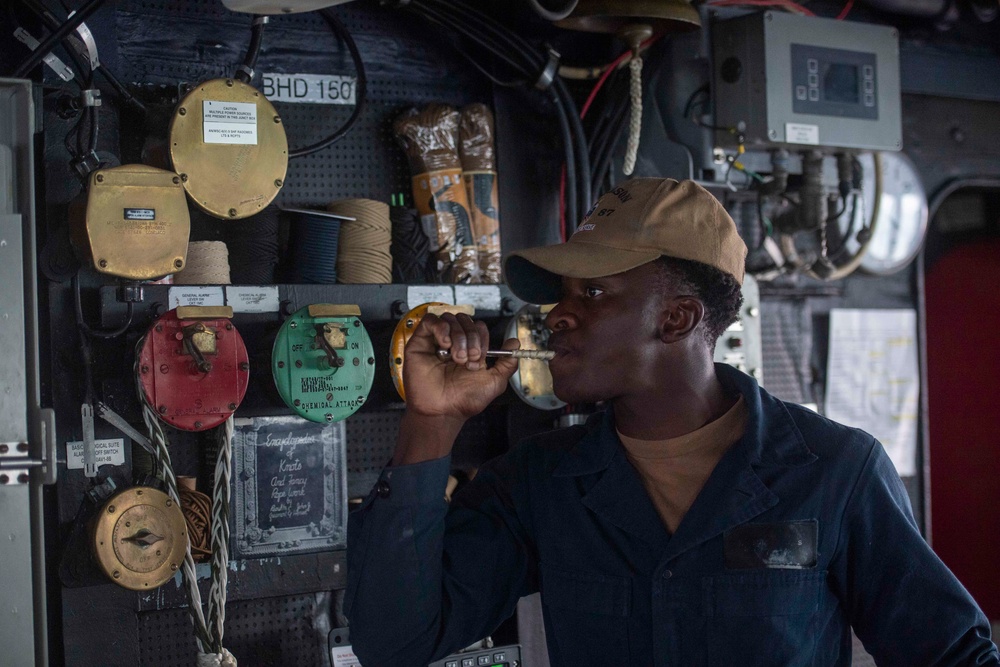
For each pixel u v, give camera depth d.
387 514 1.37
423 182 2.44
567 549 1.52
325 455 2.31
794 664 1.40
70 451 2.08
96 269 1.92
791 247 2.91
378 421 2.47
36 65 2.04
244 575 2.22
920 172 3.20
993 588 3.78
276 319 2.17
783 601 1.41
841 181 2.86
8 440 1.84
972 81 3.25
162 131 2.15
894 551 1.42
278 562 2.26
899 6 2.97
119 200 1.94
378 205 2.36
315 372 2.12
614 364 1.42
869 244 2.98
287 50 2.42
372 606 1.37
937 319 3.78
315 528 2.29
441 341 1.35
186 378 2.00
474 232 2.48
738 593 1.41
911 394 3.22
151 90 2.27
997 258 3.82
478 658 2.32
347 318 2.16
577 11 2.36
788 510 1.43
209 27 2.34
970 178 3.28
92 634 2.08
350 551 1.42
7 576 1.82
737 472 1.45
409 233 2.42
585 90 2.75
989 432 3.80
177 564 2.00
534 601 2.43
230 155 2.09
